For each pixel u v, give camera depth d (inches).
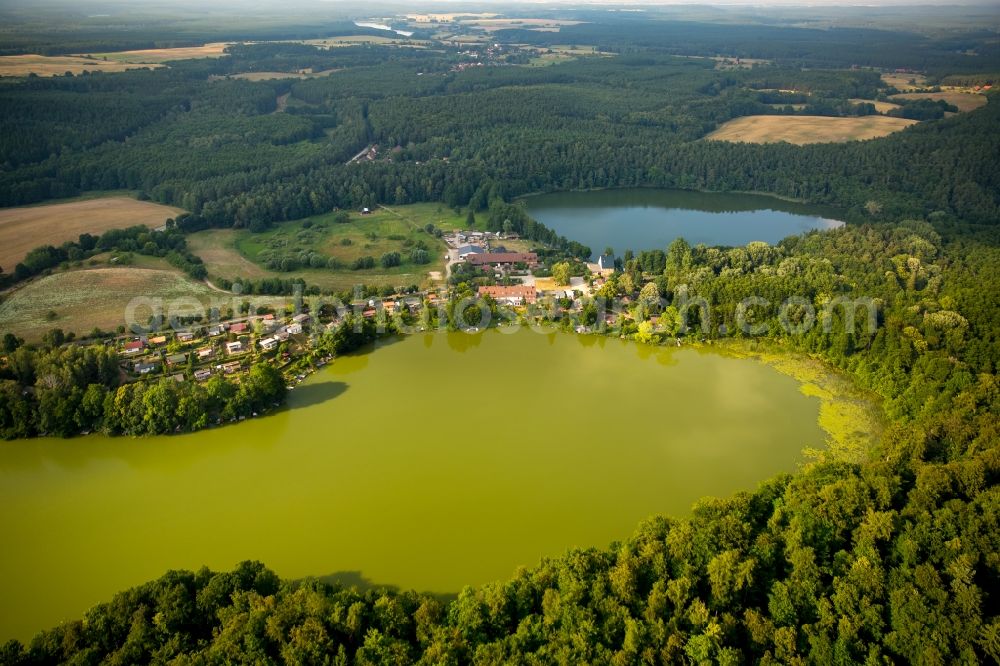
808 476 5137.8
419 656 3932.1
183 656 3782.0
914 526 4480.8
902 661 3804.1
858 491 4756.4
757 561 4345.5
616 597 4141.2
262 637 3909.9
